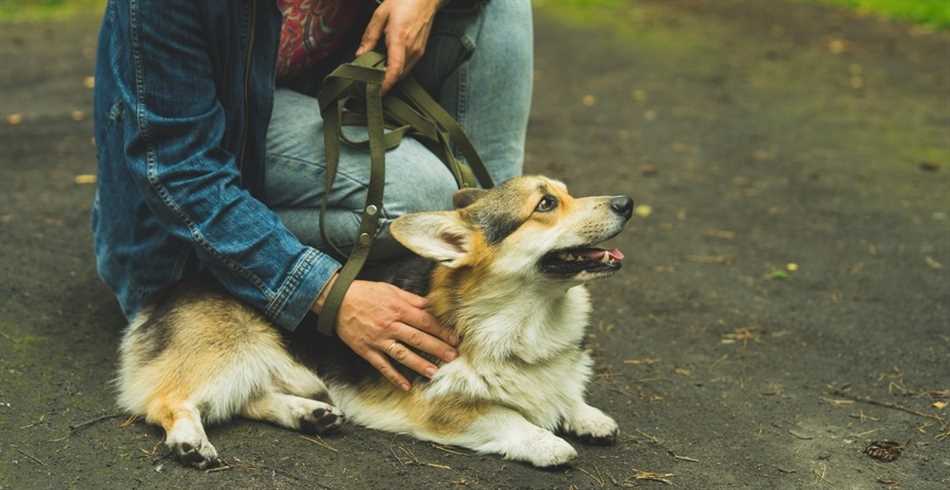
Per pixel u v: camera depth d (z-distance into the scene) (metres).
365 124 3.51
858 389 3.77
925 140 7.77
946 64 10.70
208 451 2.94
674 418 3.49
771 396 3.69
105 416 3.24
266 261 3.09
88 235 4.94
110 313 4.05
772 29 12.62
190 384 3.14
